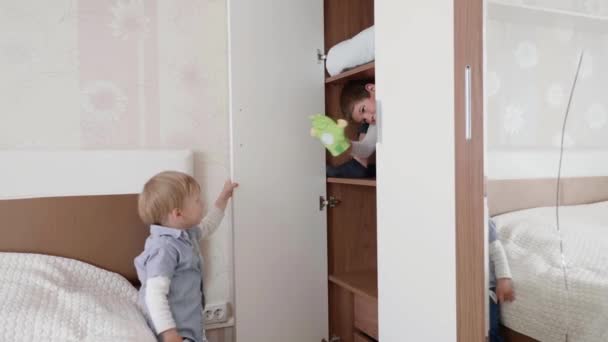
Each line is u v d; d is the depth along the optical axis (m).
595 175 0.91
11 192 1.62
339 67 1.88
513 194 1.08
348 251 2.16
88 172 1.71
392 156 1.41
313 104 2.03
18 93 1.70
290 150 1.98
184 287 1.52
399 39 1.36
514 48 1.06
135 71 1.85
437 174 1.21
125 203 1.76
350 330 2.10
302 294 2.01
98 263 1.72
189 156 1.85
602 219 0.90
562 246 0.98
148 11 1.87
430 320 1.26
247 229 1.91
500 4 1.09
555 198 0.99
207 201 1.97
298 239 2.00
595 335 0.93
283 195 1.97
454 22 1.13
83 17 1.78
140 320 1.41
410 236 1.33
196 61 1.94
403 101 1.35
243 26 1.89
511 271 1.09
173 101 1.91
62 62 1.75
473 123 1.12
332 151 1.64
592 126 0.91
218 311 1.98
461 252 1.14
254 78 1.91
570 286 0.98
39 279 1.45
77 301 1.39
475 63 1.12
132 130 1.86
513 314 1.10
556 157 0.98
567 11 0.95
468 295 1.13
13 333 1.17
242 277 1.90
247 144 1.90
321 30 2.04
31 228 1.64
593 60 0.90
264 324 1.94
